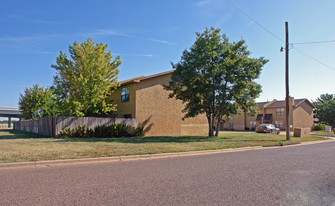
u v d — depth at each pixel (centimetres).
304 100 4712
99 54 1962
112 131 1812
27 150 953
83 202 421
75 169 714
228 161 877
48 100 3303
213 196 462
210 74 1717
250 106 1895
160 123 2244
